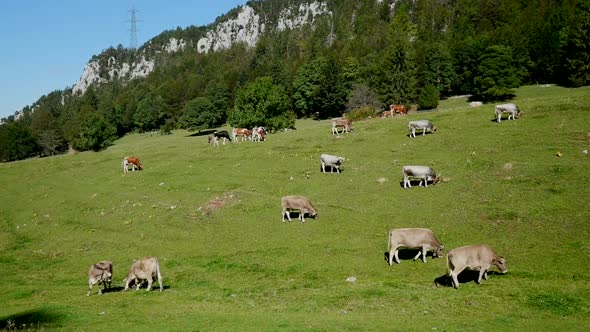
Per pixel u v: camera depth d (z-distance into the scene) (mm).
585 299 20672
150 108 161125
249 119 90875
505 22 152250
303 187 45281
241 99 94438
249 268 30188
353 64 147625
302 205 37469
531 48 109688
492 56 94000
